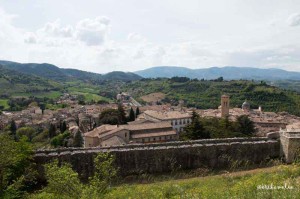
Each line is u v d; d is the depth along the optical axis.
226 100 103.12
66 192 14.98
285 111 135.38
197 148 26.94
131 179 24.41
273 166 26.53
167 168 26.19
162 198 15.75
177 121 104.75
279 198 10.79
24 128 109.19
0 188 17.47
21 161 20.70
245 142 28.52
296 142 27.14
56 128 114.69
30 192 21.05
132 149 25.55
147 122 91.50
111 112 106.31
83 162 24.31
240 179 20.97
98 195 15.50
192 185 19.67
